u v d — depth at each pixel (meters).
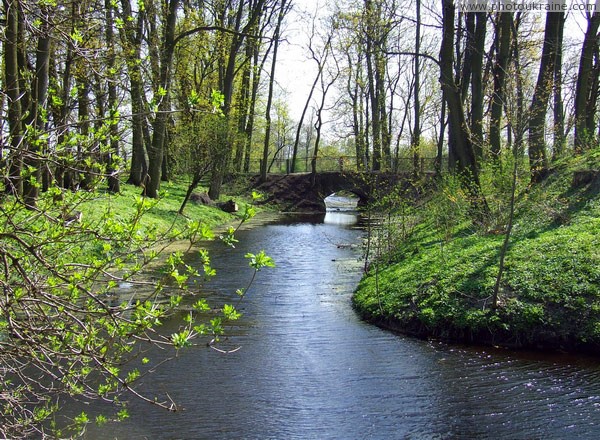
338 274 14.13
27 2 3.74
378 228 14.71
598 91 21.08
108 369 3.15
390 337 8.94
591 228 10.54
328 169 43.22
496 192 12.57
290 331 9.19
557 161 15.78
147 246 3.18
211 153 22.53
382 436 5.67
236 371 7.36
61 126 3.23
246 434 5.70
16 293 3.04
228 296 11.52
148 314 3.15
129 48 12.01
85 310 3.12
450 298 9.33
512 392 6.66
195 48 29.19
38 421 4.34
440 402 6.45
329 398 6.59
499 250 10.69
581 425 5.77
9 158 3.11
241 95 36.75
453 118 14.18
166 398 6.49
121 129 3.54
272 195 37.22
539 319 8.30
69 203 3.30
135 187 22.97
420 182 16.45
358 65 33.34
